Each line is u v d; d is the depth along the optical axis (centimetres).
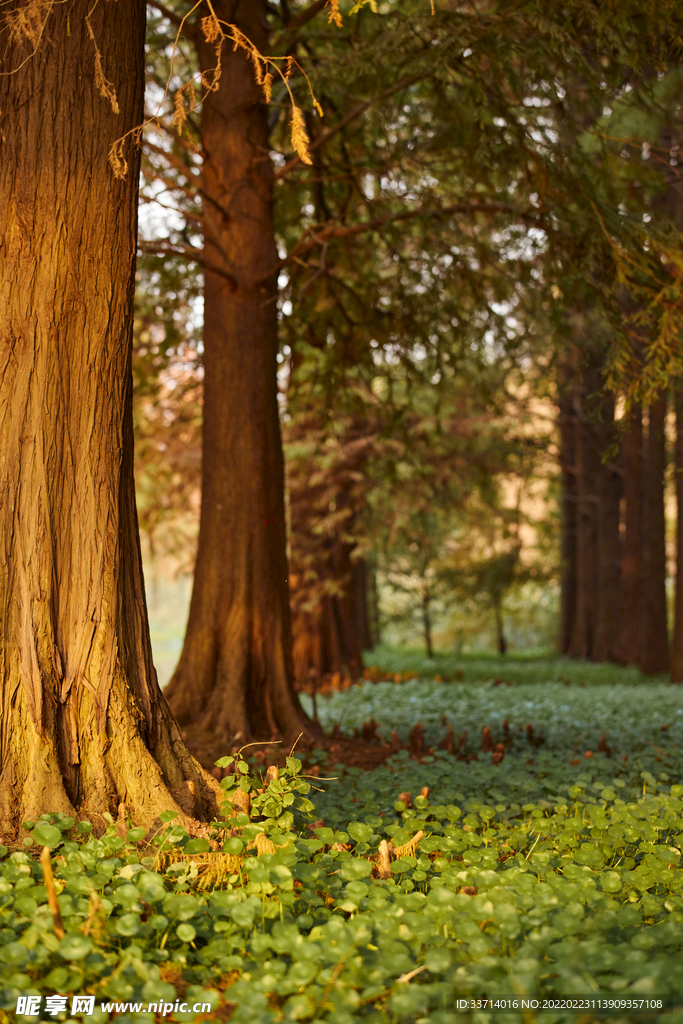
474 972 278
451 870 385
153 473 1758
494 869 398
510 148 794
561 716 998
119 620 441
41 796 398
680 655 1414
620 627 1933
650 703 1080
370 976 279
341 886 375
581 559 2208
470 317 1093
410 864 378
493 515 2180
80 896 320
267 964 289
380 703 1159
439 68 673
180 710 764
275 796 418
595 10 639
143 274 1164
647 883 383
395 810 515
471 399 1833
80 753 418
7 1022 260
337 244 1052
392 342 1095
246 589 789
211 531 803
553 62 709
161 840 389
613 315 800
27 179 423
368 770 692
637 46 637
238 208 830
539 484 2777
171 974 302
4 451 422
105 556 436
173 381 1586
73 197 428
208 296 840
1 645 411
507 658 2461
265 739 750
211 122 836
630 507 1869
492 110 749
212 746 712
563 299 898
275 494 824
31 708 407
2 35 433
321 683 1483
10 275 424
